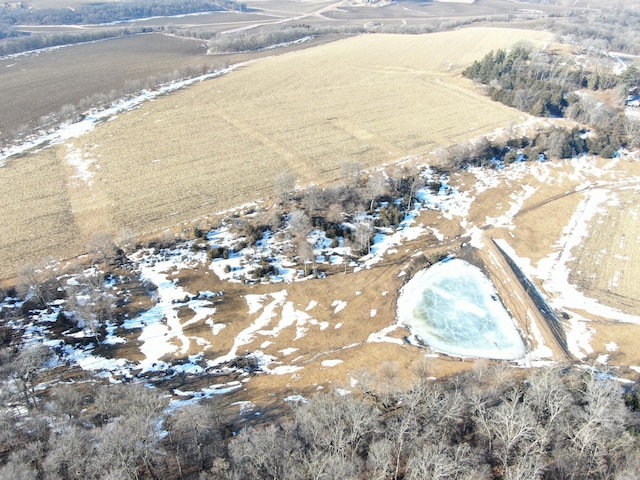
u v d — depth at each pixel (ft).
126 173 369.50
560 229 323.57
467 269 287.48
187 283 269.64
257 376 217.97
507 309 259.39
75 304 240.53
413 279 280.31
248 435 151.94
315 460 133.18
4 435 158.10
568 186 372.17
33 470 137.80
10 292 255.29
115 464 137.18
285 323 248.73
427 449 138.21
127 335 238.27
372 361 224.12
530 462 139.85
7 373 193.16
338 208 321.11
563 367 211.61
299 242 298.97
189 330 242.78
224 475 142.92
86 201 334.85
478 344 237.04
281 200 335.67
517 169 389.39
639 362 223.10
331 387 205.46
